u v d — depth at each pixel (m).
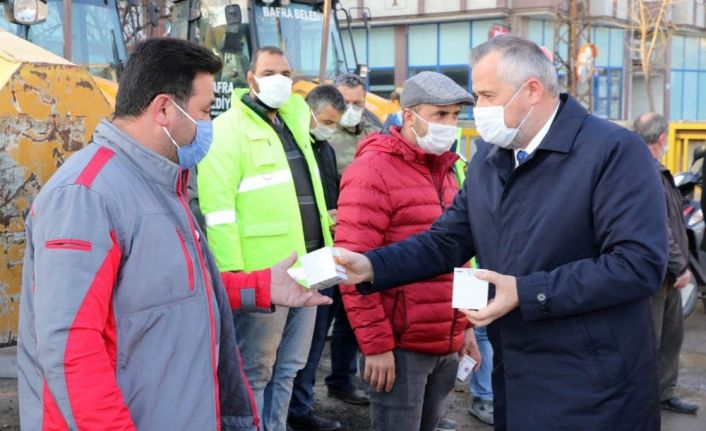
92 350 1.95
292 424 4.75
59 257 1.96
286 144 4.14
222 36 8.55
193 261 2.20
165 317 2.11
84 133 3.81
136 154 2.15
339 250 2.77
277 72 3.87
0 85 3.52
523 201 2.54
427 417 3.52
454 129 3.31
